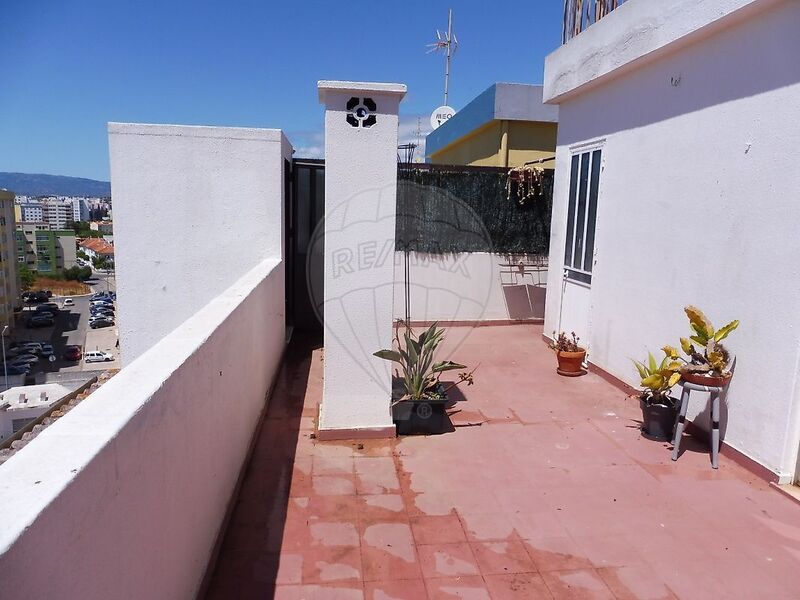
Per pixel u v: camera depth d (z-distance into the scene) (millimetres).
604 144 5531
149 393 1795
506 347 6945
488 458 3854
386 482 3496
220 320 2916
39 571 1088
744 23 3664
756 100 3586
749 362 3691
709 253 4055
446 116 14148
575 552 2828
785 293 3395
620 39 4875
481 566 2705
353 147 3719
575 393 5242
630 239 5098
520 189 7930
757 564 2758
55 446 1393
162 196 5883
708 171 4047
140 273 5977
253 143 5910
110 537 1457
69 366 30812
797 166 3289
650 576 2658
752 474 3648
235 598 2451
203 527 2502
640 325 4961
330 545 2838
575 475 3627
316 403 4883
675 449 3848
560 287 6684
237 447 3371
